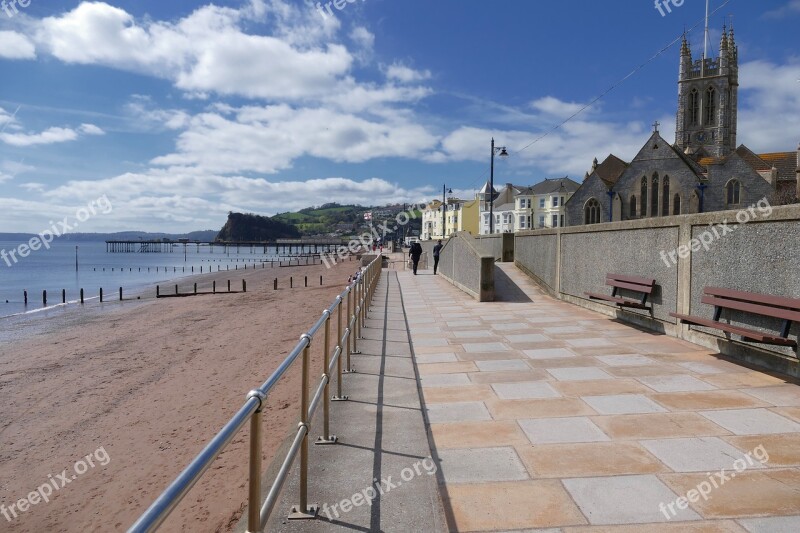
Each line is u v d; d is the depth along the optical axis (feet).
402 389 18.48
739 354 21.84
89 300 105.29
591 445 13.52
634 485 11.33
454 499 10.93
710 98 243.40
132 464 20.72
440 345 26.76
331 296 89.40
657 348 24.49
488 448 13.51
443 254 77.66
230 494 16.89
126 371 36.68
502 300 45.14
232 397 28.91
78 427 25.21
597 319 33.63
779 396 16.99
